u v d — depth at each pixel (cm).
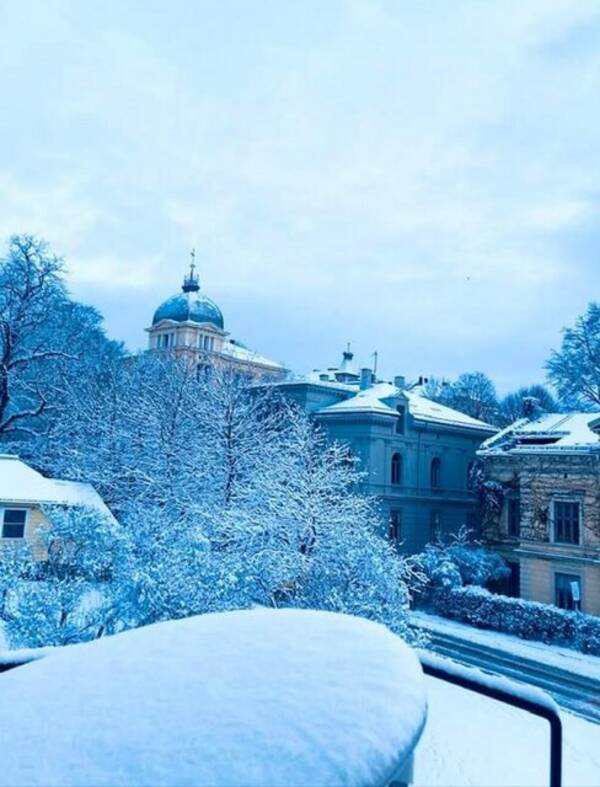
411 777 243
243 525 1858
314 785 202
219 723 242
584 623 2211
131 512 2203
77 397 3438
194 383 3478
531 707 364
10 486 2220
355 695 257
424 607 2798
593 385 3641
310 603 1680
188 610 1294
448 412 4000
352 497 2075
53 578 1340
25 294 3325
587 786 1066
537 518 2652
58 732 251
